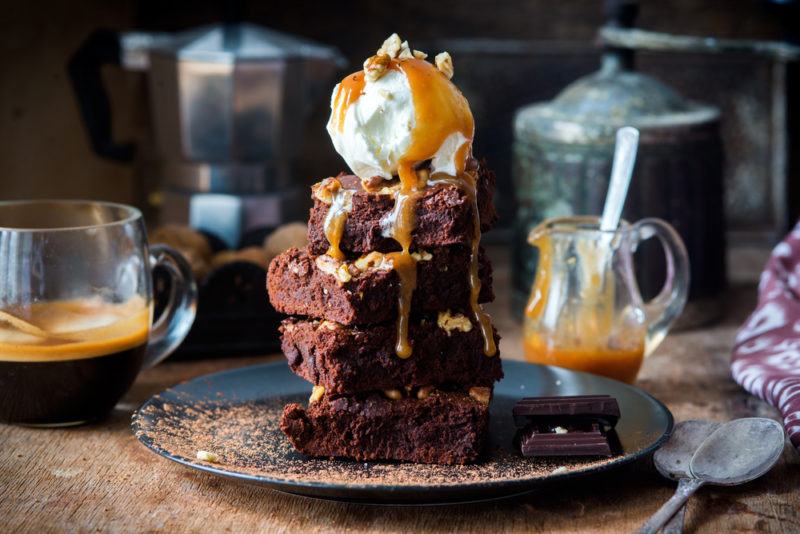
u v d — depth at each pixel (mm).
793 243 795
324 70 898
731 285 953
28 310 656
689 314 850
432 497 577
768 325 766
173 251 727
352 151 617
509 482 572
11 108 932
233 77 854
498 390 696
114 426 686
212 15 1027
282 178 905
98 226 670
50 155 953
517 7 1045
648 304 759
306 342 627
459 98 616
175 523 588
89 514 596
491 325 632
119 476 629
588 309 721
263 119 872
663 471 619
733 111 1050
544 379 704
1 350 654
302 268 626
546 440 620
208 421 657
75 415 676
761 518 592
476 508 599
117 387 680
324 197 619
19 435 674
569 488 615
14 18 921
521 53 1047
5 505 603
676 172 827
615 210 720
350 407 621
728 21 1051
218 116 865
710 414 706
